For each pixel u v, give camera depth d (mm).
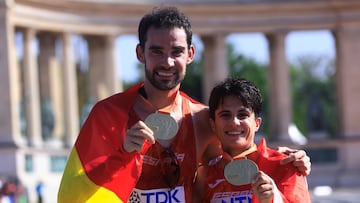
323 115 122875
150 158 16391
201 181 17344
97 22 110375
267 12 117000
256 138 117625
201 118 17172
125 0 110500
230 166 16312
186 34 16234
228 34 116000
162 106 16703
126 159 15492
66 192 15617
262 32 117188
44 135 107625
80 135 16016
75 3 107500
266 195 15555
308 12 117875
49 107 108062
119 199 15484
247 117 16750
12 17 100438
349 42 118375
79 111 146875
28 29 104250
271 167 16578
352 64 118500
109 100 16344
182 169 16656
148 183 16422
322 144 116875
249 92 16672
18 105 102312
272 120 119500
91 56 113312
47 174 101375
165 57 16109
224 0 114625
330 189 109688
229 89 16672
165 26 16047
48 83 112875
